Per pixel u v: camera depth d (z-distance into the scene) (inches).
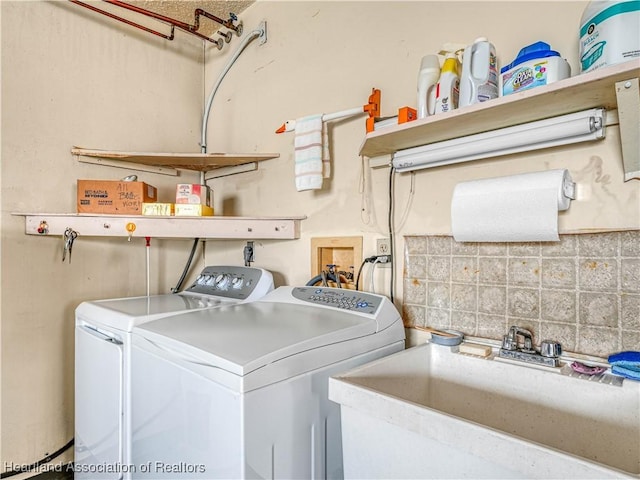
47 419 77.5
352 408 37.7
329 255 74.7
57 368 78.6
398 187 62.8
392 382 47.0
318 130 65.7
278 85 83.8
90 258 83.3
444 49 51.8
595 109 41.9
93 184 73.2
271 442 38.1
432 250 58.2
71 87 80.7
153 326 49.7
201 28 97.5
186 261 98.7
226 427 37.0
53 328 78.1
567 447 41.0
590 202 44.4
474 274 53.6
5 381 72.6
